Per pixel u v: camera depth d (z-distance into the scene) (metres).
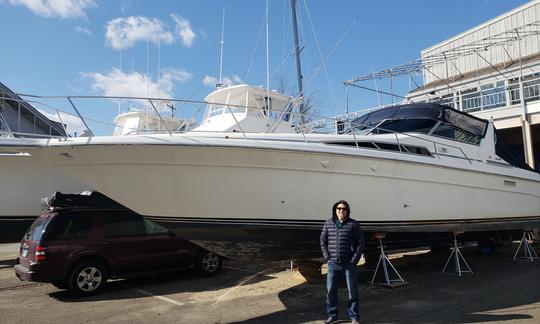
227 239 6.64
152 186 6.08
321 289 7.43
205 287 7.92
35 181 10.56
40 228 7.46
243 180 6.21
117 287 8.15
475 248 11.99
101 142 5.66
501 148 9.30
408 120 8.37
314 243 7.03
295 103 11.61
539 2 21.02
